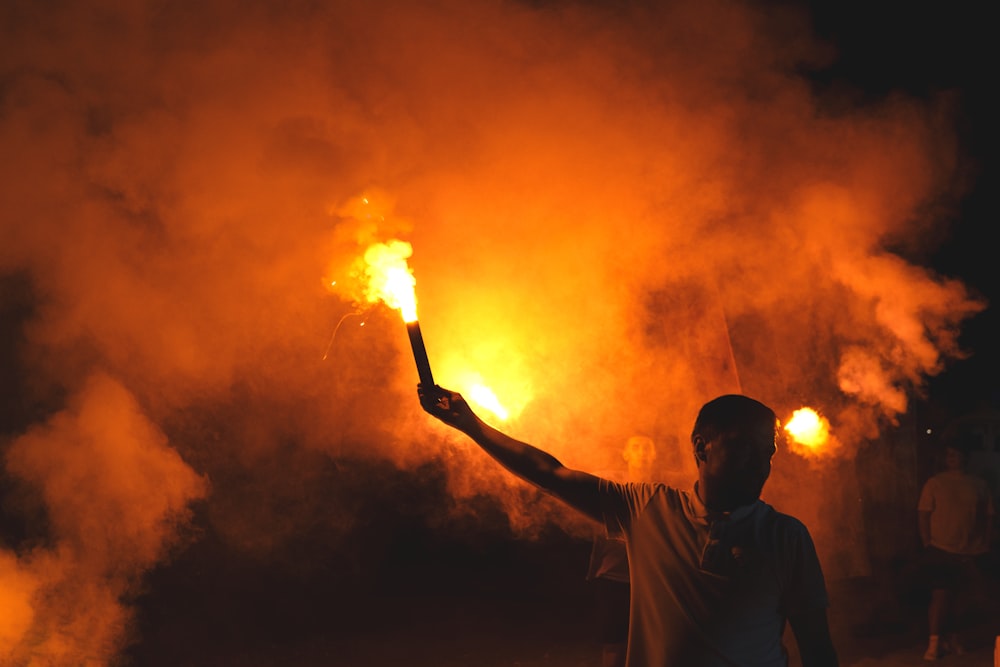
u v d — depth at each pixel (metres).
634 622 2.35
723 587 2.20
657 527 2.33
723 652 2.18
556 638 8.16
